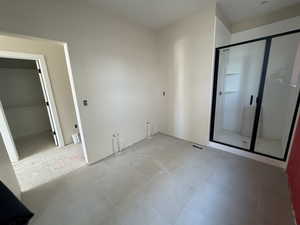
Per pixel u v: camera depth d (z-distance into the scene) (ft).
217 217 4.38
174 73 9.98
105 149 8.33
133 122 9.86
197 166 7.07
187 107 9.75
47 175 6.92
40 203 5.24
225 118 11.08
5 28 4.73
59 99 9.85
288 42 7.69
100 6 6.95
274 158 6.82
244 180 5.93
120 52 8.33
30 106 13.37
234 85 10.14
